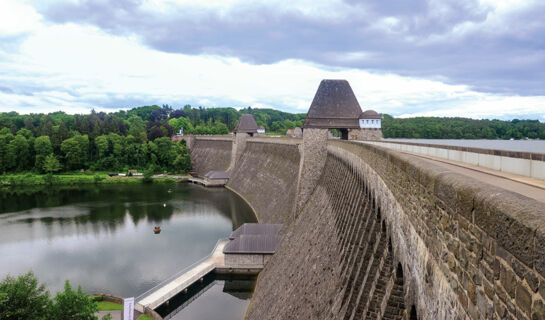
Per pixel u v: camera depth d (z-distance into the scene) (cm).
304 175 6159
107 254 6700
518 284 529
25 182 14375
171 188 13188
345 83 6500
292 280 4019
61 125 17175
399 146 3391
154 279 5694
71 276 5831
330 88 6450
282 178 8700
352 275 2403
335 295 2628
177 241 7312
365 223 2564
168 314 4859
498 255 596
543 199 790
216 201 10688
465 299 743
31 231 8062
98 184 14375
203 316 4806
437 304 939
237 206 10012
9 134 16275
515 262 540
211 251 6756
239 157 13438
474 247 698
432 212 1001
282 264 4797
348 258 2672
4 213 9638
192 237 7538
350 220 3064
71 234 7850
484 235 651
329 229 3744
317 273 3400
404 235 1422
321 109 6312
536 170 1197
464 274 750
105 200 11156
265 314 4138
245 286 5659
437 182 952
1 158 15500
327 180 5147
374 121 6256
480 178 1205
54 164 15612
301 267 3997
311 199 5641
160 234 7756
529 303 498
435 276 961
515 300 539
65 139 16800
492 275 618
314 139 6159
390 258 1842
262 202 9094
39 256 6644
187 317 4775
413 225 1252
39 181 14525
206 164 16025
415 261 1212
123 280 5675
